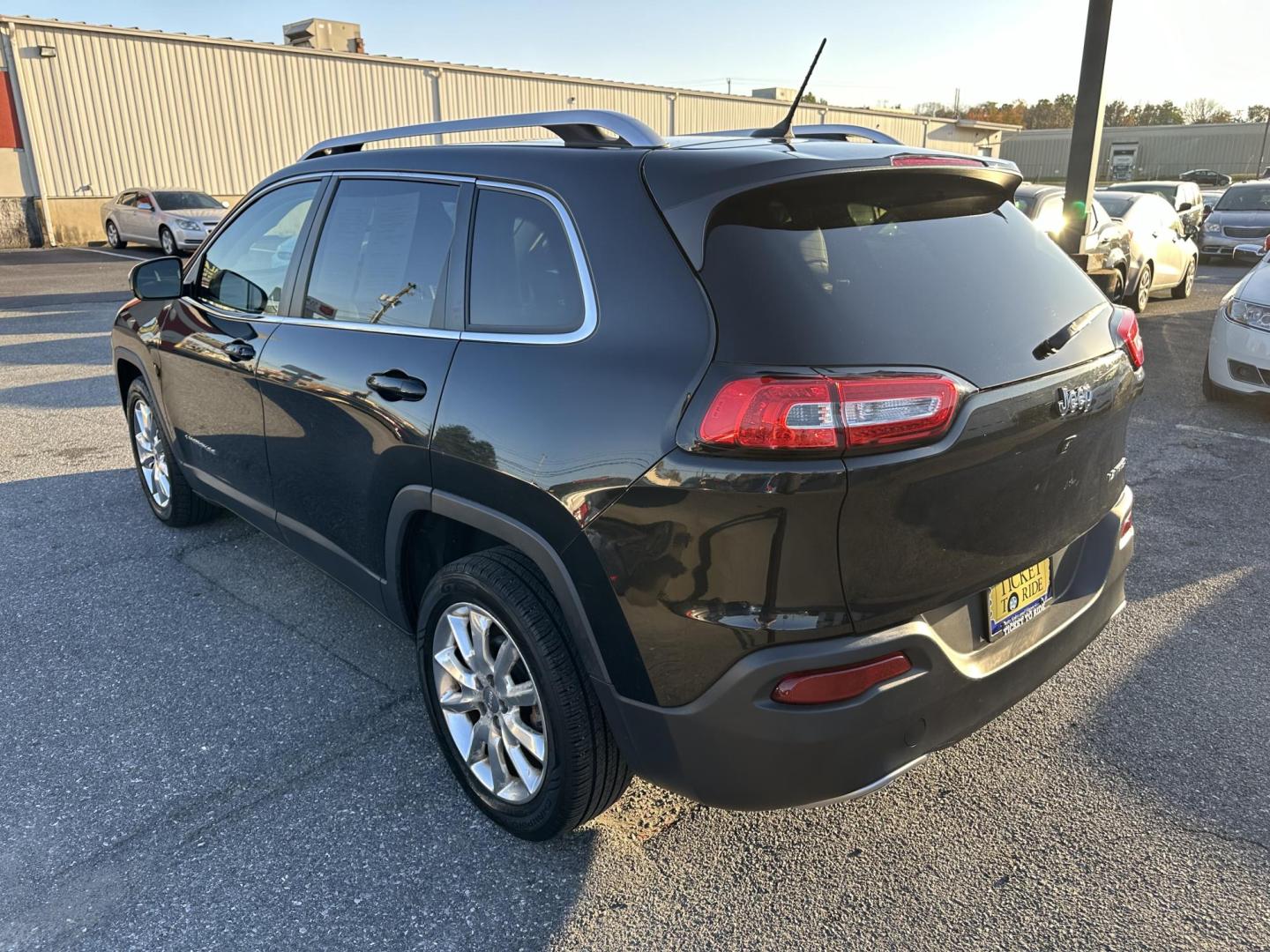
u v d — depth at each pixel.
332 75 27.22
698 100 36.28
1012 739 2.90
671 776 2.08
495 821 2.50
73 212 23.72
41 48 22.45
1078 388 2.18
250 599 3.89
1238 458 5.75
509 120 2.58
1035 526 2.20
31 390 7.73
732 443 1.79
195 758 2.83
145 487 4.80
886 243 2.09
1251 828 2.48
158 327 4.07
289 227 3.28
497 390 2.25
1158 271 12.12
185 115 24.88
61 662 3.39
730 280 1.89
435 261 2.58
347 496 2.94
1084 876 2.32
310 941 2.14
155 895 2.28
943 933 2.15
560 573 2.12
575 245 2.18
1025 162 69.88
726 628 1.88
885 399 1.79
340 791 2.67
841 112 41.91
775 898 2.26
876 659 1.90
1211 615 3.68
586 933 2.16
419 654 2.66
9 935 2.15
